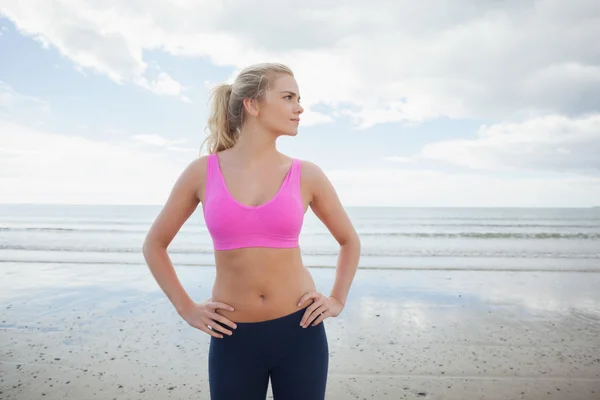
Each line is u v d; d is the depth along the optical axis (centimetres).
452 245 1472
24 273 812
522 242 1574
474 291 660
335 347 411
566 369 355
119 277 766
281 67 173
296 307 167
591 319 507
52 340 430
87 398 302
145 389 318
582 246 1425
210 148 194
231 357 163
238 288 163
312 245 1482
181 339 434
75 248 1262
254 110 169
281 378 165
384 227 2595
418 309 551
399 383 328
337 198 182
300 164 173
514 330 464
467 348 408
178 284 175
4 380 333
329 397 305
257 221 158
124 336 443
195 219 3158
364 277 781
